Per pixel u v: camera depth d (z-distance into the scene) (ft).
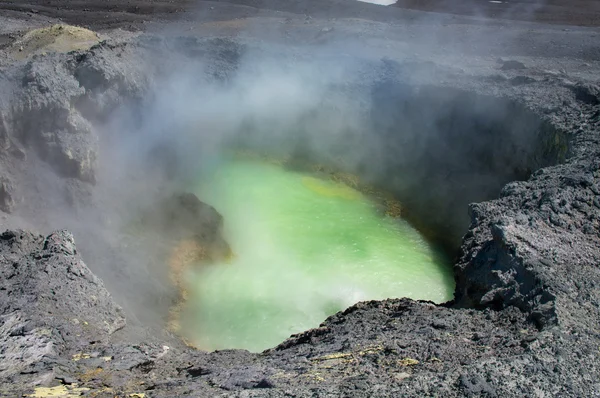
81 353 34.17
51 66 64.18
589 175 49.65
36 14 122.01
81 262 42.80
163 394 27.91
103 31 111.04
